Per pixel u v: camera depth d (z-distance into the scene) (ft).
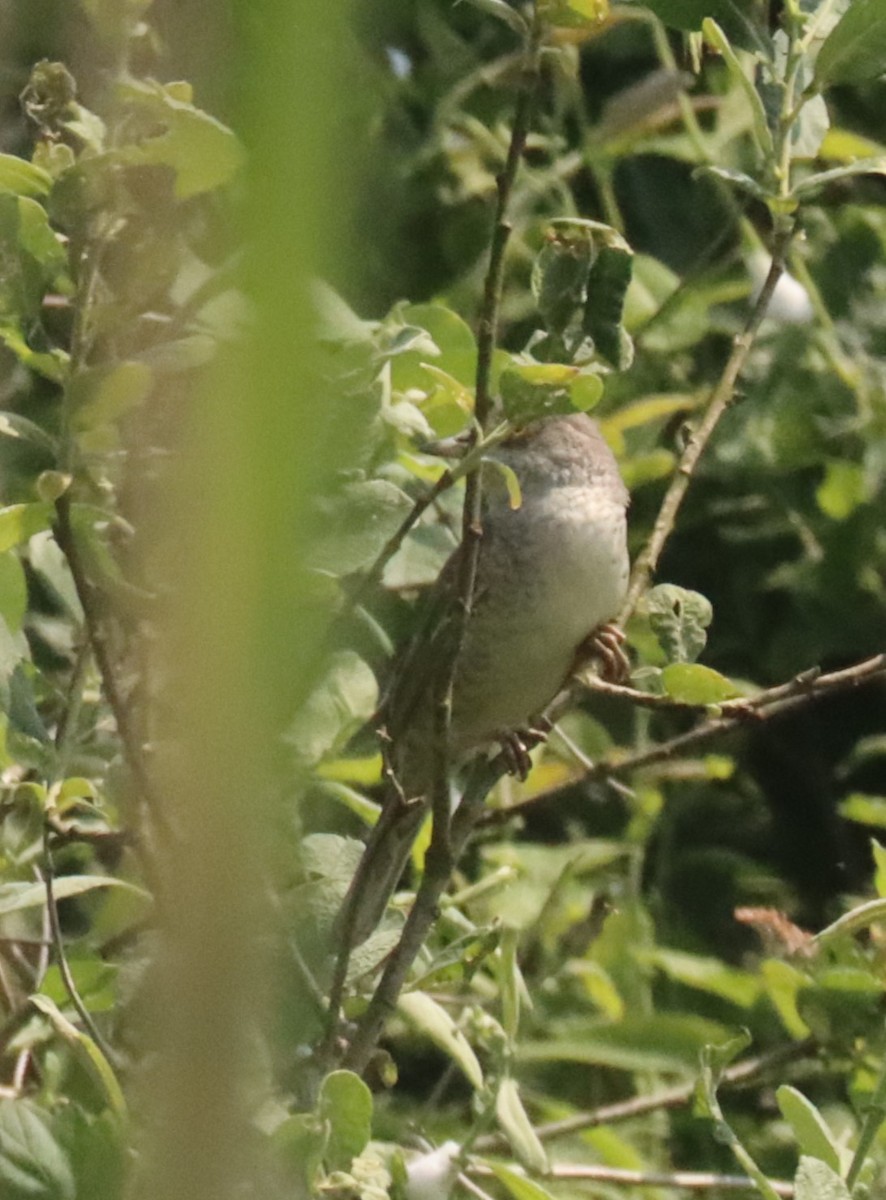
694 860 26.27
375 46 5.09
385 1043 20.26
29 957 16.81
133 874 14.30
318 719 11.70
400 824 14.61
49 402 16.97
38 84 11.63
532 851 22.21
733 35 15.08
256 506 3.25
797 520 27.17
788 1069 17.17
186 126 10.10
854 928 14.49
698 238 27.99
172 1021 3.53
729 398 16.88
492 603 19.38
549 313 12.28
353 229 3.35
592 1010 20.43
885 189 30.81
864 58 14.30
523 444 19.65
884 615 27.84
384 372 14.65
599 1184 17.53
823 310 25.95
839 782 29.91
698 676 14.76
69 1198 10.18
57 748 14.06
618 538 19.75
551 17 11.35
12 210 11.35
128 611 12.15
